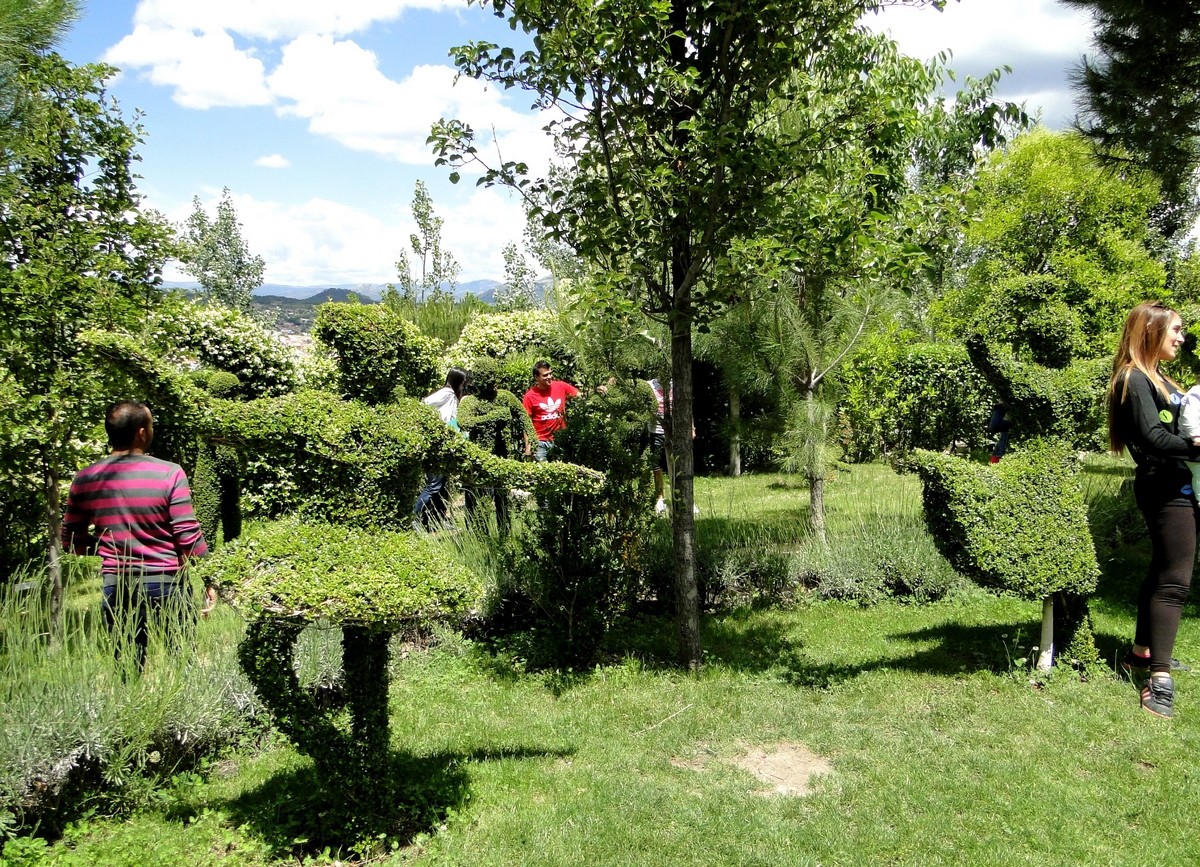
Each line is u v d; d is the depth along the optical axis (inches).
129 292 197.2
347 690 120.7
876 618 225.8
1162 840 114.7
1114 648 188.7
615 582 204.1
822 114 195.3
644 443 291.3
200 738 144.8
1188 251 727.1
